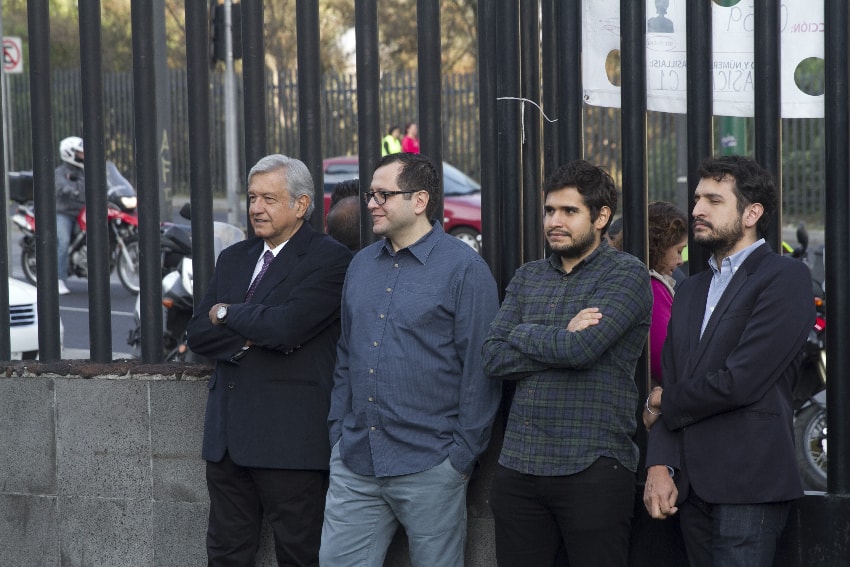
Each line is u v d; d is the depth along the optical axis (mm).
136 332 9641
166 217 12336
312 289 5125
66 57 32031
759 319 4262
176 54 31531
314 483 5285
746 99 5148
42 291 6246
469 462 4828
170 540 5941
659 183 22250
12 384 6199
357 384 4930
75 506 6121
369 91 5578
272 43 27844
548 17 5340
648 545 5152
